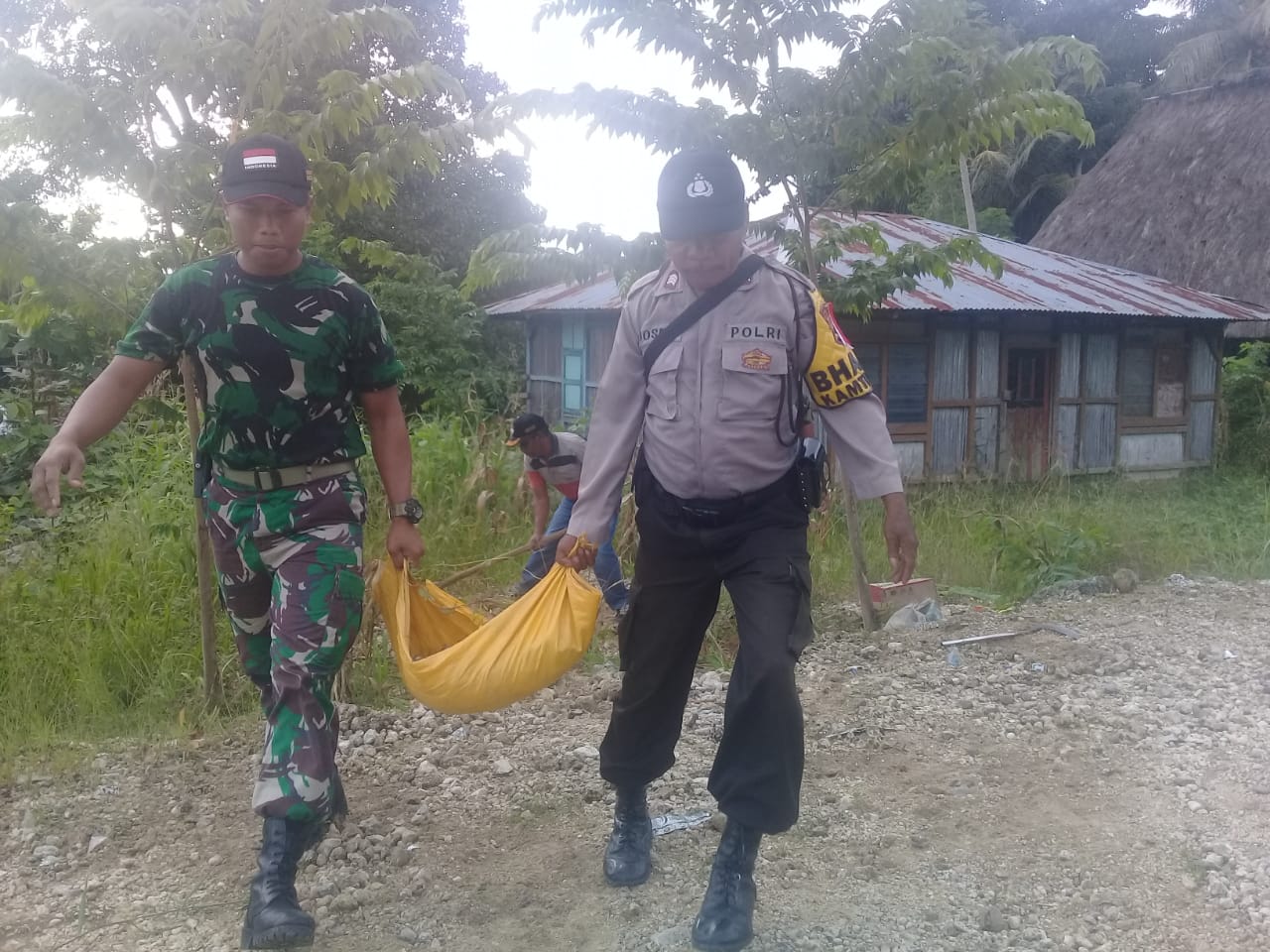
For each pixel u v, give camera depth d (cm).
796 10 583
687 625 299
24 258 439
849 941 290
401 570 327
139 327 291
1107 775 395
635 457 314
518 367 1878
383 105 464
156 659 510
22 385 1005
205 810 376
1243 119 2005
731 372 278
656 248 610
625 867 320
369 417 323
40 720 452
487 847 348
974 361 1192
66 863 342
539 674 302
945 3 576
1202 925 296
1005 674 520
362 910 311
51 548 709
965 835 350
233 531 301
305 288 289
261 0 446
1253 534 888
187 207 461
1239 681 503
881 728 446
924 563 773
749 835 273
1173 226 1948
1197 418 1405
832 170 616
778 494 287
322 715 283
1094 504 1057
